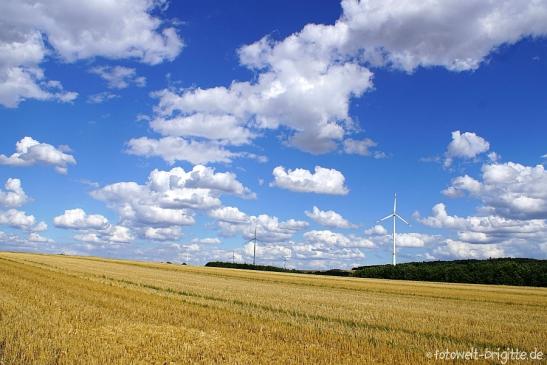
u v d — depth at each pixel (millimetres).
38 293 29703
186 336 18000
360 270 120438
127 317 22391
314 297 38375
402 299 42094
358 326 23281
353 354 16344
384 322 24719
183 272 76125
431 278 106875
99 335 17547
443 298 46312
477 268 103750
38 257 96562
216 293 37281
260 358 15117
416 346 18328
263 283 57688
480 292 58625
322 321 24172
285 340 18359
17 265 61625
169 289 39031
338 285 61969
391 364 15188
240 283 54219
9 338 15969
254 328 20656
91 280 44062
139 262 110625
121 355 14711
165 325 20203
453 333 21844
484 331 22703
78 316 21672
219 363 14312
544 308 38719
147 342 16797
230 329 20234
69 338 16656
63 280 41625
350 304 33562
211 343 17000
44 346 15180
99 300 27844
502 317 29609
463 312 31609
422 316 27766
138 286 40531
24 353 14281
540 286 94188
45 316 20844
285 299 35062
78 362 13680
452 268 106125
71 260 94625
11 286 33469
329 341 18453
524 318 29672
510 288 77312
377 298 41562
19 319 19750
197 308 26688
